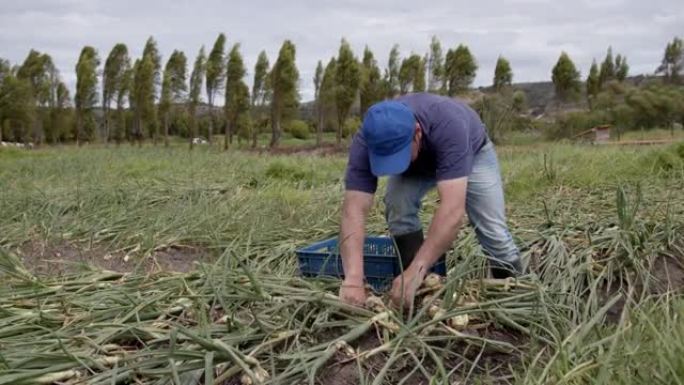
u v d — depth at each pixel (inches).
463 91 1159.0
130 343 104.6
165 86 1213.7
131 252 183.2
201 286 124.1
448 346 100.1
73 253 187.3
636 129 1139.9
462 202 106.1
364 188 113.6
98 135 1752.0
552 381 87.0
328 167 421.4
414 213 128.1
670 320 100.7
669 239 153.4
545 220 183.6
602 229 162.7
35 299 126.2
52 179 381.4
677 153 289.3
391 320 104.3
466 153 106.7
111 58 1371.8
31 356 92.6
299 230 195.2
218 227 195.2
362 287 110.3
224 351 91.6
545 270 135.5
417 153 108.8
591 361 88.6
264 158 555.5
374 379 90.7
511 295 117.1
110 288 128.3
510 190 259.6
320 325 102.7
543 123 1138.0
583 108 1446.9
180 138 1643.7
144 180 343.9
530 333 101.7
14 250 187.5
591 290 119.5
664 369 83.0
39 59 1427.2
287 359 94.0
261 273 139.6
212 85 1147.9
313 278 128.5
